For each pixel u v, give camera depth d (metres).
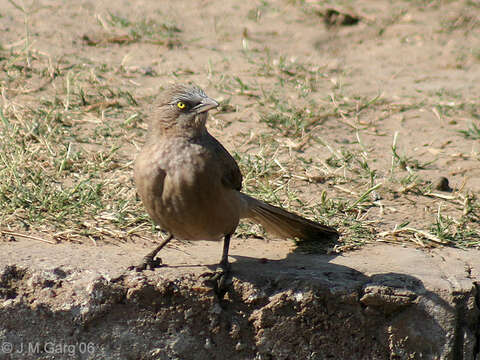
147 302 8.93
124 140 13.34
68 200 10.95
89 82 15.60
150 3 21.09
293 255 9.86
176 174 8.61
